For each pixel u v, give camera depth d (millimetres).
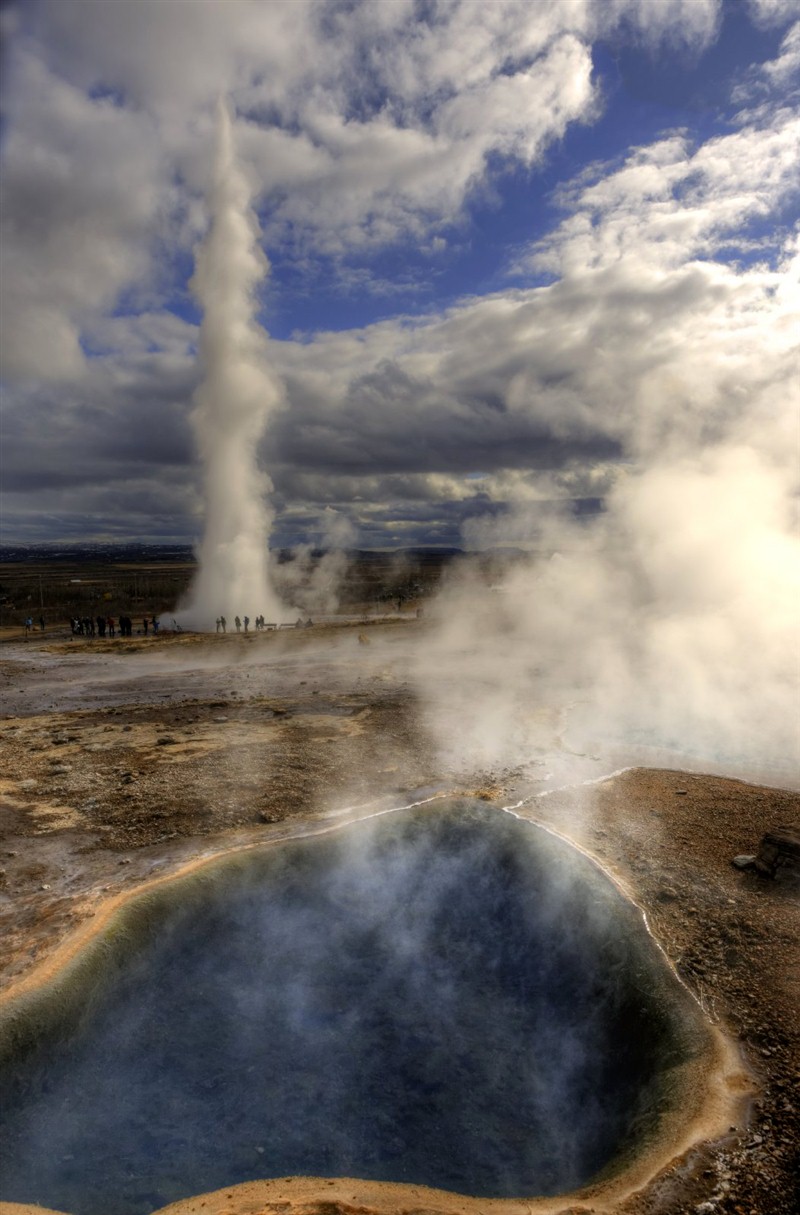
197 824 7602
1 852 6988
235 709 13500
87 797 8453
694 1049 4207
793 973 4793
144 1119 4379
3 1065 4301
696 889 6012
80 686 16547
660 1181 3293
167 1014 5266
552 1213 3148
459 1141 4234
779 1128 3562
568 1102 4539
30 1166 4043
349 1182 3453
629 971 5062
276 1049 4984
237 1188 3400
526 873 6660
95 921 5543
